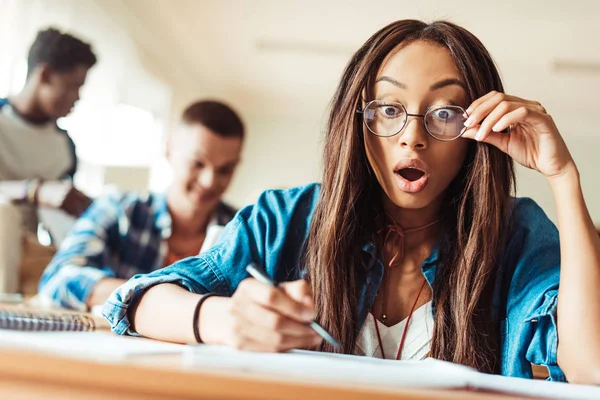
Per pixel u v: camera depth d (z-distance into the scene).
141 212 2.00
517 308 0.87
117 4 4.16
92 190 3.88
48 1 3.28
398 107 0.86
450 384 0.43
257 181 7.10
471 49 0.91
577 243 0.80
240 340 0.54
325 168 0.95
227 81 6.41
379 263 0.93
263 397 0.34
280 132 7.17
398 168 0.87
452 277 0.90
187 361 0.40
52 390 0.33
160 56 5.07
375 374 0.42
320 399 0.34
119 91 4.34
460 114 0.86
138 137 4.73
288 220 0.99
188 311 0.65
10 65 2.89
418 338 0.90
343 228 0.91
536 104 0.88
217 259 0.92
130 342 0.55
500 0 4.14
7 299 1.60
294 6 4.52
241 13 4.72
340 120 0.93
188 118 1.98
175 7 4.65
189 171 1.95
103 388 0.33
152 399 0.33
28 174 2.71
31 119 2.73
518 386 0.50
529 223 0.96
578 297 0.76
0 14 2.87
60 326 0.62
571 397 0.46
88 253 1.84
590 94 5.77
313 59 5.57
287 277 0.97
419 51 0.88
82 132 3.91
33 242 1.92
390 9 4.38
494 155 0.90
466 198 0.93
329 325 0.89
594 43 4.69
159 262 2.00
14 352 0.34
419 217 0.95
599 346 0.74
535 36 4.65
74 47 2.69
